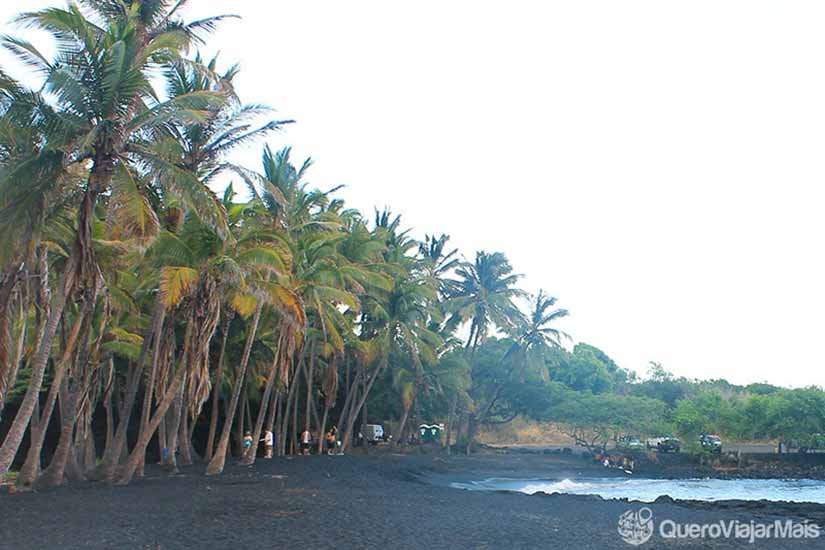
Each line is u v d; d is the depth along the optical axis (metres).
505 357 72.75
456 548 16.53
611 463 64.25
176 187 21.75
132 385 27.72
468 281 68.81
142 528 17.27
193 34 24.81
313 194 39.78
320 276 38.03
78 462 32.31
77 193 23.58
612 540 18.56
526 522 21.30
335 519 20.00
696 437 70.06
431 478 44.28
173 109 21.84
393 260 56.81
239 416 50.53
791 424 69.94
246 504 22.12
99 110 21.20
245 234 30.30
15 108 20.72
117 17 24.45
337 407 62.84
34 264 24.20
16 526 16.81
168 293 25.36
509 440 100.12
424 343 56.03
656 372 99.62
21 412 20.52
